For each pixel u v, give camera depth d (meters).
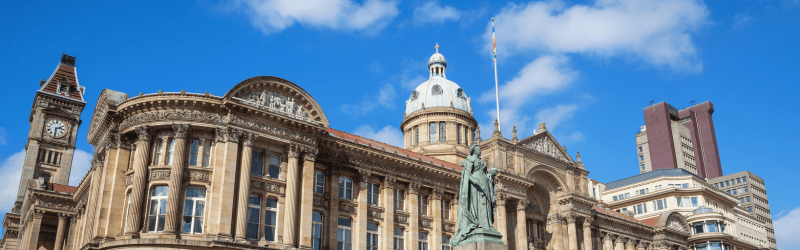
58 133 112.06
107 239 47.84
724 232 108.31
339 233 58.91
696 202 116.94
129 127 50.91
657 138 196.25
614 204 127.50
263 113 52.03
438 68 107.12
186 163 49.62
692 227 110.12
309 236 52.25
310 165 54.44
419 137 95.44
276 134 53.00
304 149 54.47
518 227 71.19
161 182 48.84
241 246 47.25
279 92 55.00
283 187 53.09
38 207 73.81
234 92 51.28
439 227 67.00
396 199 65.12
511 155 73.06
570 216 77.00
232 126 50.41
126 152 51.66
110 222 48.75
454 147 91.75
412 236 63.75
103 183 50.22
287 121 53.44
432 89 100.31
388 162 64.06
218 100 50.38
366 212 60.75
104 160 52.94
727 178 194.38
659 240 95.62
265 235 51.03
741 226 126.69
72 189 81.69
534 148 76.50
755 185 190.88
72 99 115.38
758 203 188.00
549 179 78.31
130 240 45.12
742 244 113.00
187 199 48.72
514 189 71.75
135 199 47.75
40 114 111.44
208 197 48.94
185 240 45.44
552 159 78.00
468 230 33.59
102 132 56.28
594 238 84.12
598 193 132.62
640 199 123.19
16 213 96.69
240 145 51.16
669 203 118.50
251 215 50.62
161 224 47.91
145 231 47.50
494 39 78.69
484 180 35.06
